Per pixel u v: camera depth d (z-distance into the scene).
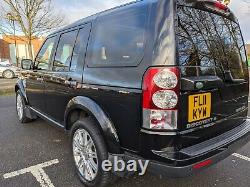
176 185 3.04
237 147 2.75
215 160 2.41
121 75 2.50
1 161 3.65
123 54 2.56
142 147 2.33
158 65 2.21
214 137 2.64
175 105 2.20
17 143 4.36
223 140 2.61
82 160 3.04
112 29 2.76
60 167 3.48
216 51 2.74
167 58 2.20
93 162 2.87
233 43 3.07
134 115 2.36
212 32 2.72
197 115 2.38
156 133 2.22
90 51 3.03
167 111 2.20
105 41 2.82
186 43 2.35
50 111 4.02
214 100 2.57
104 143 2.67
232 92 2.88
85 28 3.23
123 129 2.49
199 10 2.56
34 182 3.11
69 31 3.61
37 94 4.46
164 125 2.21
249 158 3.84
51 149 4.10
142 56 2.33
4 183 3.08
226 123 2.82
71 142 3.19
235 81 2.94
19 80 5.45
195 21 2.49
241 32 3.28
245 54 3.33
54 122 3.88
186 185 3.04
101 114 2.66
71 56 3.40
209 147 2.41
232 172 3.38
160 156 2.22
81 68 3.10
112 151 2.58
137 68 2.36
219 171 3.41
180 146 2.27
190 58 2.37
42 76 4.14
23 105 5.20
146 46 2.31
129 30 2.54
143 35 2.37
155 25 2.28
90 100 2.85
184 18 2.36
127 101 2.41
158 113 2.21
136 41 2.43
